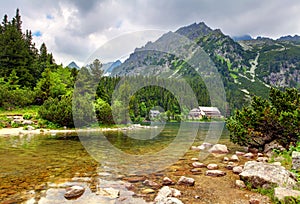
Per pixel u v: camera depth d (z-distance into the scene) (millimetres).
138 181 6133
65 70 37250
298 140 9844
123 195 5105
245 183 5738
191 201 4797
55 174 6656
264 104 11055
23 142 13156
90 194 5133
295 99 10586
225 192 5328
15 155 9352
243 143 11516
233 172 7137
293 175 5570
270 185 5277
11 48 38406
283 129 10117
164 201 4367
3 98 27391
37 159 8586
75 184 5793
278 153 9438
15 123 21234
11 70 38000
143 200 4832
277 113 10367
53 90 32562
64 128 21406
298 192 4512
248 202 4738
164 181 5984
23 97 29031
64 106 22219
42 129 20141
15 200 4723
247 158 9484
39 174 6637
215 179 6379
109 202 4711
